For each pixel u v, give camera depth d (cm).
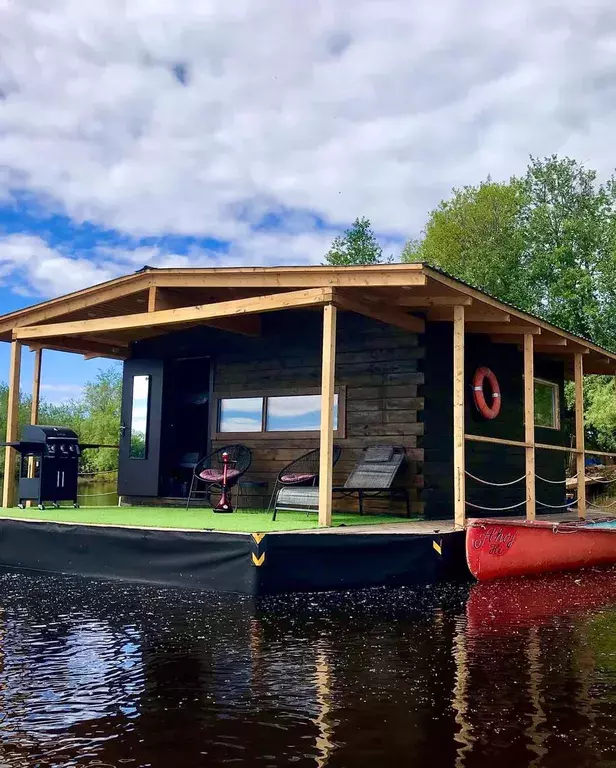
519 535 682
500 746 270
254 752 264
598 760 259
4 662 376
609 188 2159
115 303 871
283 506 686
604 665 375
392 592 573
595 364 1137
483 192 2358
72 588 581
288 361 920
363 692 329
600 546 786
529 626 466
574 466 1845
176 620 471
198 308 736
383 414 834
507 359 962
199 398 1055
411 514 801
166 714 301
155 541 598
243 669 364
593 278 2044
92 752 264
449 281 653
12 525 703
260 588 539
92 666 369
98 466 2873
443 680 347
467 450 867
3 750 266
